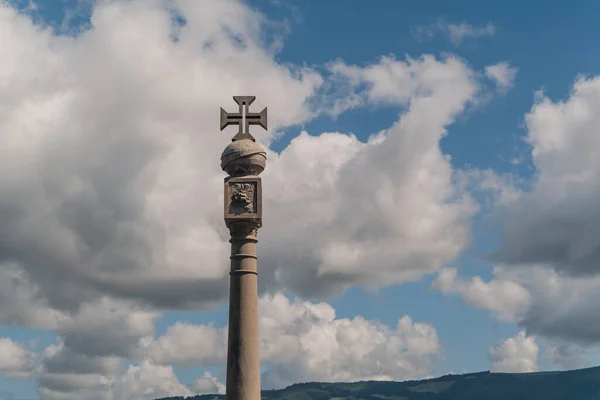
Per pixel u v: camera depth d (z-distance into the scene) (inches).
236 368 1765.5
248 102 1941.4
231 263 1829.5
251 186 1851.6
